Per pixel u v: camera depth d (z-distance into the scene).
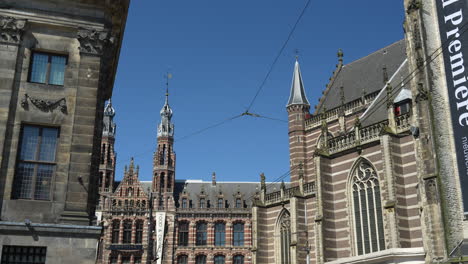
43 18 25.62
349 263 37.25
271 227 56.12
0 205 23.03
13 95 24.55
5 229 22.36
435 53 35.97
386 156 38.28
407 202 37.62
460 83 34.22
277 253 54.50
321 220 42.34
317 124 62.09
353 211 41.88
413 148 38.00
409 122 38.59
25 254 22.61
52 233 22.86
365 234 40.38
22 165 24.27
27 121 24.50
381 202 39.38
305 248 46.62
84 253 22.92
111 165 85.31
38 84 25.12
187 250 80.44
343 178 43.19
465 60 34.06
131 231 80.50
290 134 64.25
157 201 82.31
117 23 28.27
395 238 36.22
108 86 34.41
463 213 32.56
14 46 24.95
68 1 26.17
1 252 22.12
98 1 26.48
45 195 24.16
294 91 65.75
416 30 36.47
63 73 25.94
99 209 80.88
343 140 43.88
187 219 82.31
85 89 25.47
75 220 23.45
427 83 34.94
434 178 32.88
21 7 25.44
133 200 82.19
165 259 79.19
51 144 24.89
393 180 37.56
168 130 88.12
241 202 84.56
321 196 43.06
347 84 63.47
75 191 24.05
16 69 24.84
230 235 81.81
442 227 31.83
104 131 87.38
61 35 26.02
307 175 61.81
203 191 85.31
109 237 79.31
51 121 24.81
